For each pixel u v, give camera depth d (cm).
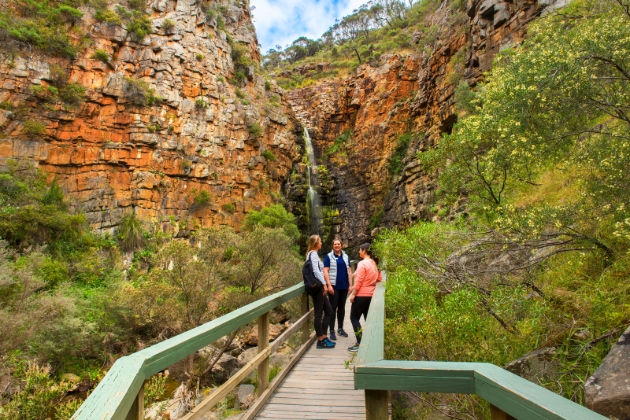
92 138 2422
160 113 2630
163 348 231
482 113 605
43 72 2297
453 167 798
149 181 2503
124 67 2617
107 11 2608
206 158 2833
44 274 1733
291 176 3669
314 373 535
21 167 2164
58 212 2070
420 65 3391
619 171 414
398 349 426
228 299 1436
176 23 2869
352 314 624
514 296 396
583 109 469
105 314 1510
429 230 770
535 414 133
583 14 541
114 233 2336
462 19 2462
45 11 2405
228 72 3241
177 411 761
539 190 773
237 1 3875
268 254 1675
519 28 1766
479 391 182
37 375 809
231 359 1180
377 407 210
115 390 176
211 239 1628
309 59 5847
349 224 3712
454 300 404
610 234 424
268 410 421
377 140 3706
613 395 219
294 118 4097
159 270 1409
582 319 356
